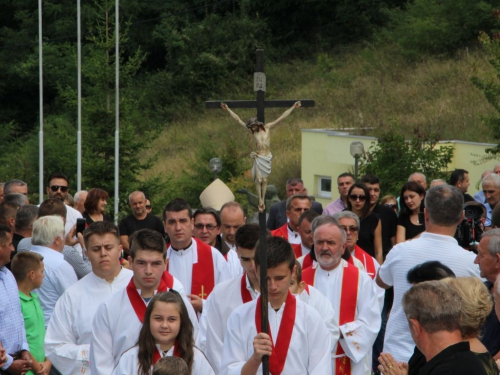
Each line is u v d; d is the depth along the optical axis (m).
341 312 8.59
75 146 24.83
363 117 36.12
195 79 48.31
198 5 54.19
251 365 6.34
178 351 6.90
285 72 48.09
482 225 10.10
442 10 43.84
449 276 6.85
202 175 26.78
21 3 52.34
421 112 34.72
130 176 24.45
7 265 10.15
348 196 11.94
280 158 32.91
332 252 8.55
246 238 7.54
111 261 8.12
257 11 53.12
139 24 53.72
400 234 12.27
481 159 22.20
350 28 51.03
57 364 8.07
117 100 23.25
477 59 38.91
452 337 5.29
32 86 50.81
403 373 6.04
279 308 6.87
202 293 9.59
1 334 8.10
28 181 31.34
